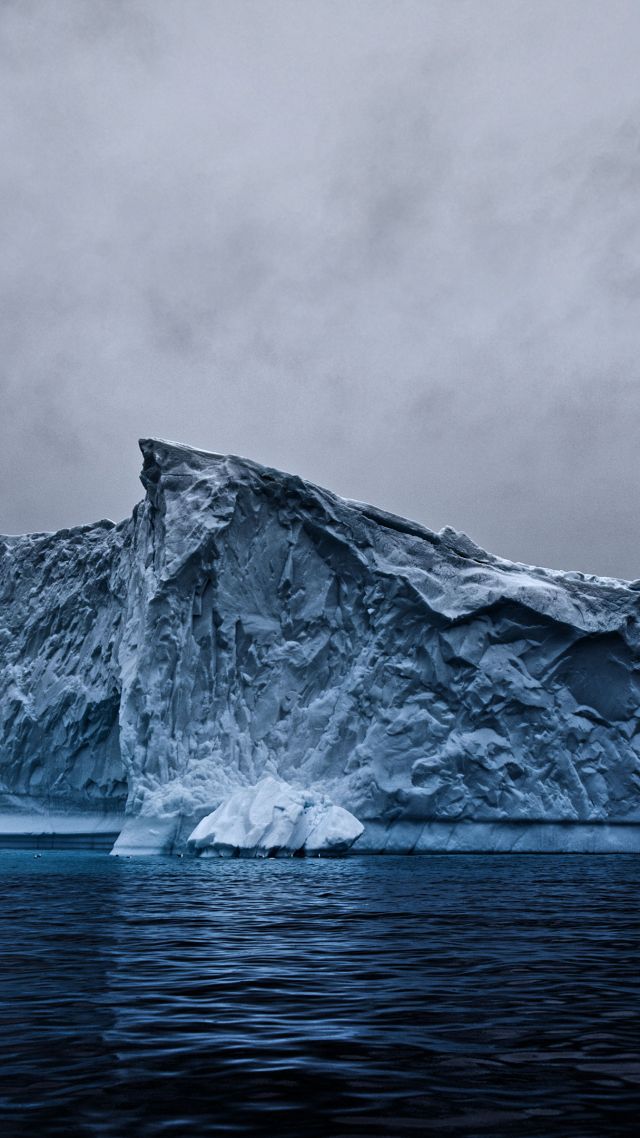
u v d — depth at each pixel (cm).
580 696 5428
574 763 5359
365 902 2398
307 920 1997
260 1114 706
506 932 1797
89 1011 1051
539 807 5188
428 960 1434
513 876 3425
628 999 1123
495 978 1272
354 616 5378
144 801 4744
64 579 6481
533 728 5288
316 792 4769
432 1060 852
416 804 5022
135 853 4612
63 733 5850
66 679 5994
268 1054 872
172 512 5269
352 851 4912
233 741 5000
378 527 5534
